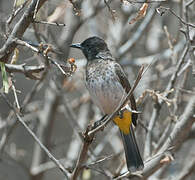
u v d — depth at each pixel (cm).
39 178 1301
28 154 1595
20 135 1619
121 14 1338
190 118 1003
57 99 1378
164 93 998
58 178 1600
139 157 1020
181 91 1084
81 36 1383
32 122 1420
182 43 1228
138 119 1076
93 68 1076
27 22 745
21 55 1081
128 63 1293
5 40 786
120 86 1059
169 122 1080
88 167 856
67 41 1112
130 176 1008
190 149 1201
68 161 1260
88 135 756
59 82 1197
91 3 1253
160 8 802
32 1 744
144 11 763
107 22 1333
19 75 1596
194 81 1266
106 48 1110
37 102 1427
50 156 841
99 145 1239
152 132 1077
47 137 1388
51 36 984
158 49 1376
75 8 762
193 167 1123
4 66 747
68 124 1638
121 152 1201
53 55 923
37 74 814
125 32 1336
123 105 729
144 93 955
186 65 1055
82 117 1362
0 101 1482
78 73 1323
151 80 1245
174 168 1182
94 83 1066
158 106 1048
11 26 841
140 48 1411
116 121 1029
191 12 1154
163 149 1014
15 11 772
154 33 1392
